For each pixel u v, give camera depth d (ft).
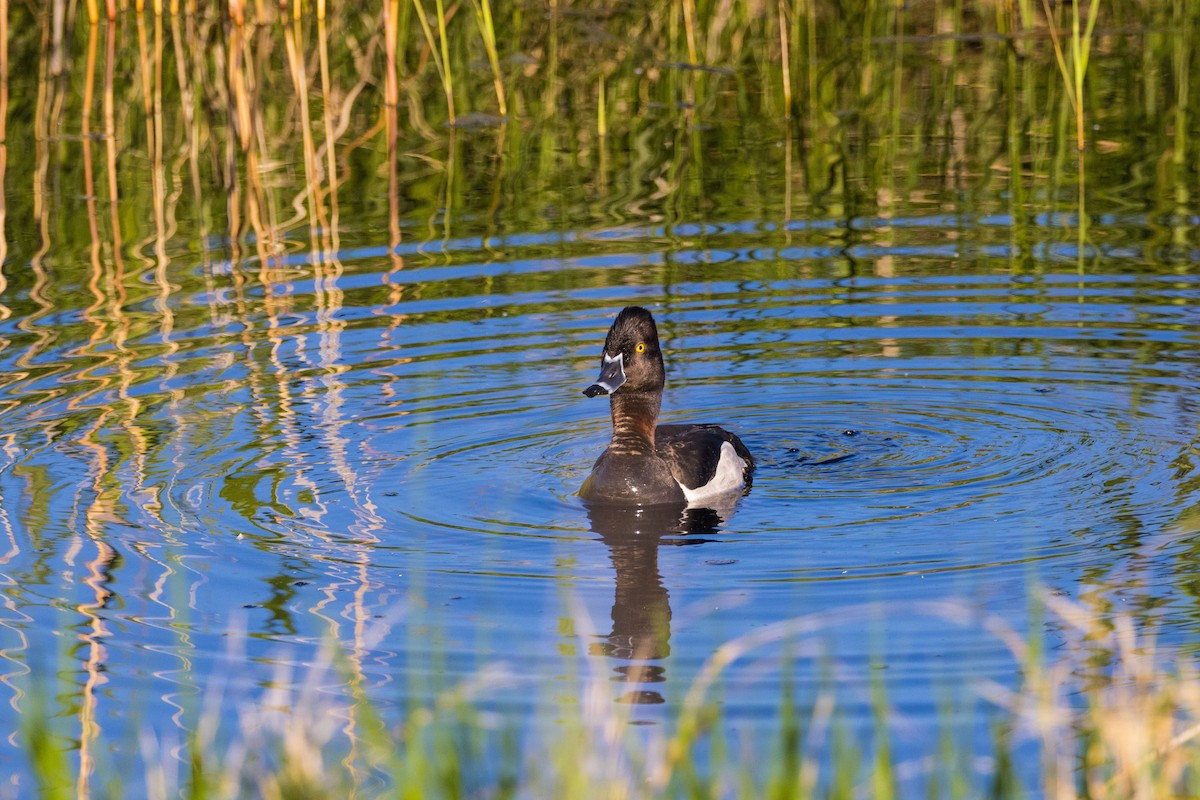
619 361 43.11
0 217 69.15
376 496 43.21
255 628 35.01
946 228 65.98
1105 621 34.19
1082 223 65.77
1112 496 41.93
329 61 92.17
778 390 51.55
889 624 34.53
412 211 69.87
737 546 39.75
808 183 72.43
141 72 86.89
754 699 31.19
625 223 67.62
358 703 31.30
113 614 35.81
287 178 75.20
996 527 40.27
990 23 97.66
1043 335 54.70
